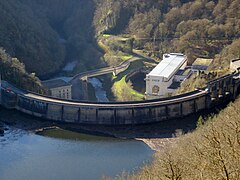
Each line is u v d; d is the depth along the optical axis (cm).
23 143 16912
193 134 13150
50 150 16162
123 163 14675
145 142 17088
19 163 14975
